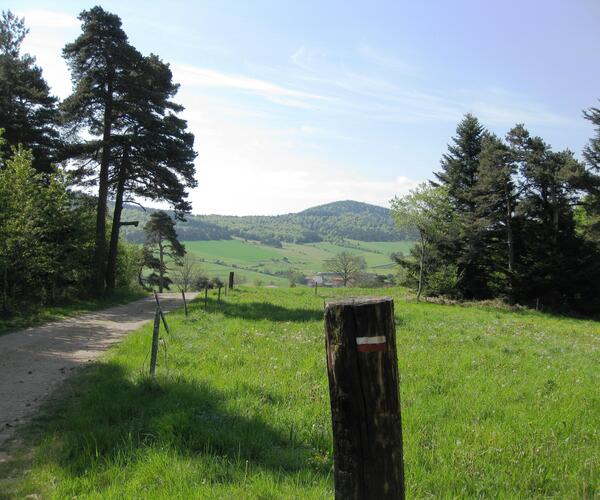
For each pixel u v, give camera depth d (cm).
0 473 555
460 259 4241
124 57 3062
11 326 1834
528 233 4381
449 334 1706
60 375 1070
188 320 1841
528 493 479
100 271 3197
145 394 814
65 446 601
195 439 580
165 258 9131
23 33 3431
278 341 1385
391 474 257
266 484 470
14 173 2398
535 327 2320
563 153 4103
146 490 468
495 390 884
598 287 4153
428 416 702
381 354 255
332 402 263
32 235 2302
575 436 642
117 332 1778
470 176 4600
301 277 11306
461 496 454
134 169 3503
